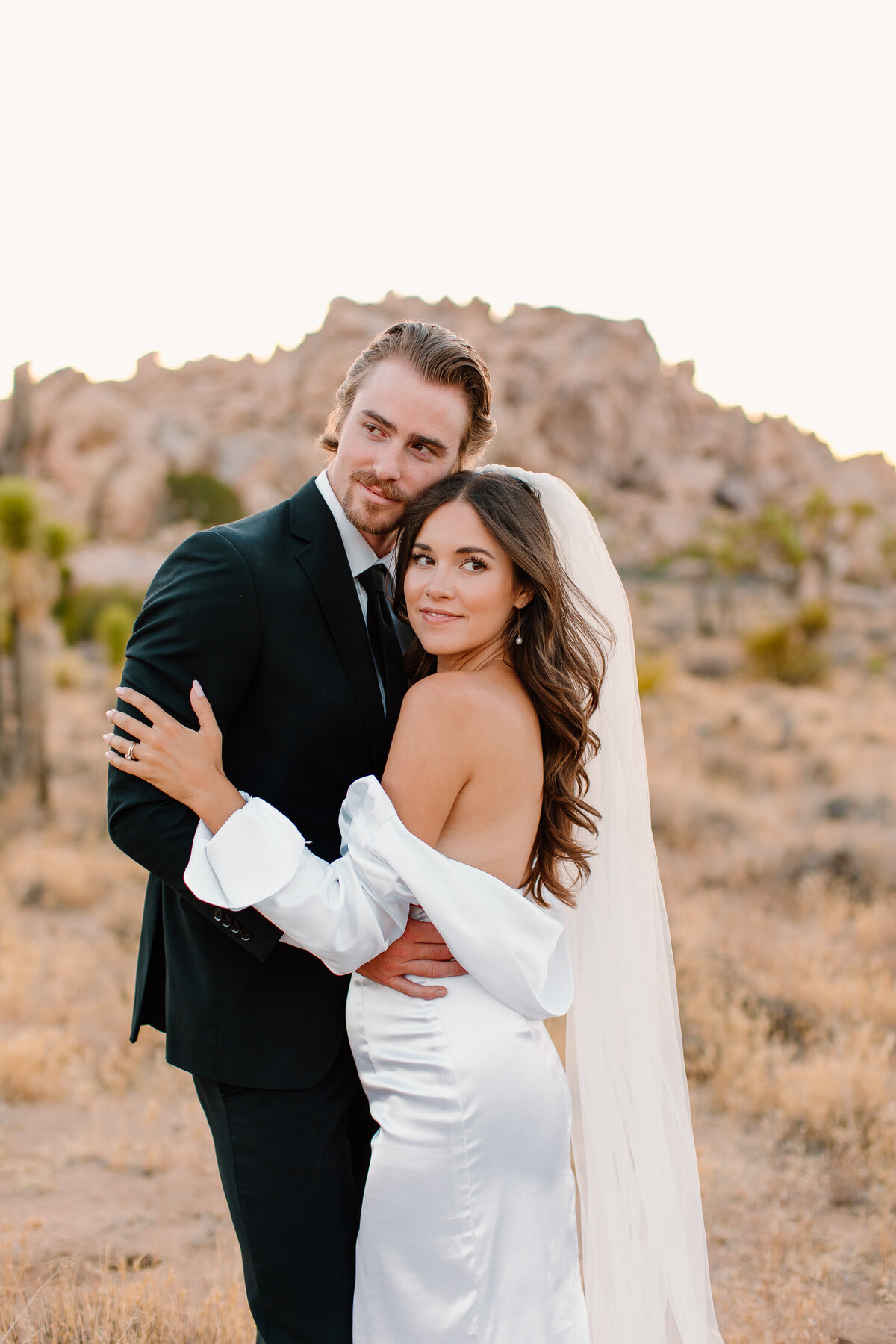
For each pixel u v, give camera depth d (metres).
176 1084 4.18
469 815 1.79
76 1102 4.00
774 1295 2.77
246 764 1.84
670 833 8.44
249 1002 1.84
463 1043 1.74
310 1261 1.80
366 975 1.80
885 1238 3.02
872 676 23.39
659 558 59.78
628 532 73.00
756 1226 3.17
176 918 1.95
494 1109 1.72
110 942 5.92
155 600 1.76
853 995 4.91
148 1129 3.79
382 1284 1.71
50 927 6.30
